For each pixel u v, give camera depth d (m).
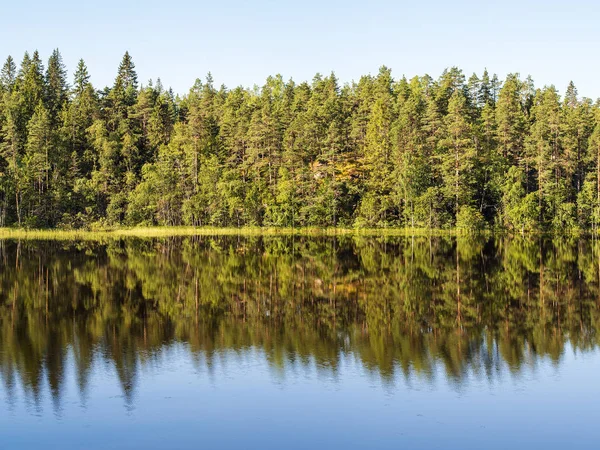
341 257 49.31
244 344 20.50
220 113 128.75
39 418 14.15
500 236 77.06
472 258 47.97
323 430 13.47
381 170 97.44
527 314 25.62
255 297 29.86
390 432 13.39
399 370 17.66
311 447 12.66
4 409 14.69
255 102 127.06
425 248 57.94
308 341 20.89
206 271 40.12
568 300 28.86
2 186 93.00
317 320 24.34
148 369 17.66
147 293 31.09
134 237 78.62
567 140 94.12
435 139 96.88
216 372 17.36
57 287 33.12
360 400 15.20
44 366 17.95
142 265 43.88
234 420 14.00
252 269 41.22
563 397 15.48
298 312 26.02
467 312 26.03
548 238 72.94
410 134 96.00
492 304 27.91
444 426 13.70
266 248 59.19
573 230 85.88
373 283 34.56
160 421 13.96
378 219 93.69
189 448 12.62
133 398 15.35
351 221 94.81
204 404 14.96
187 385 16.28
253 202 96.62
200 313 25.75
